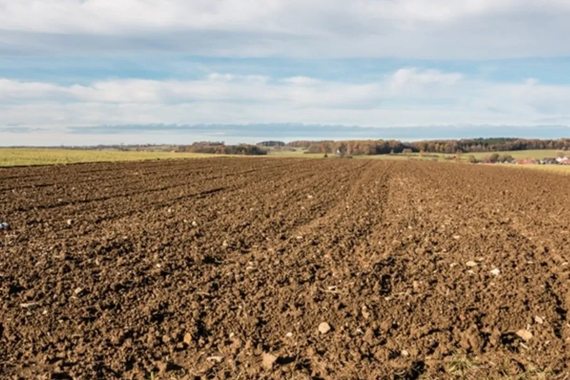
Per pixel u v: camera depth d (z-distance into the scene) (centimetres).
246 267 873
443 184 2666
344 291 742
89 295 713
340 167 4297
